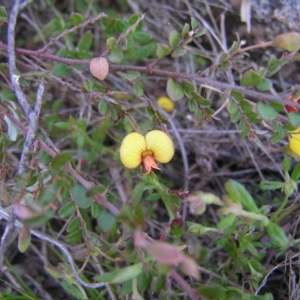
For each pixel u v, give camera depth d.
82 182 0.08
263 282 0.11
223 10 0.14
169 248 0.07
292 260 0.12
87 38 0.12
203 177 0.14
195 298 0.08
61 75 0.12
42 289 0.13
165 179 0.14
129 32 0.10
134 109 0.13
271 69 0.10
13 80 0.11
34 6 0.14
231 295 0.11
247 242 0.10
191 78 0.10
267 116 0.09
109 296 0.12
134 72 0.11
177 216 0.10
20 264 0.13
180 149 0.14
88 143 0.13
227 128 0.14
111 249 0.11
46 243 0.13
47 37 0.14
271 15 0.13
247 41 0.14
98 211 0.09
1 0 0.14
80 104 0.14
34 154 0.09
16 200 0.09
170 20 0.14
